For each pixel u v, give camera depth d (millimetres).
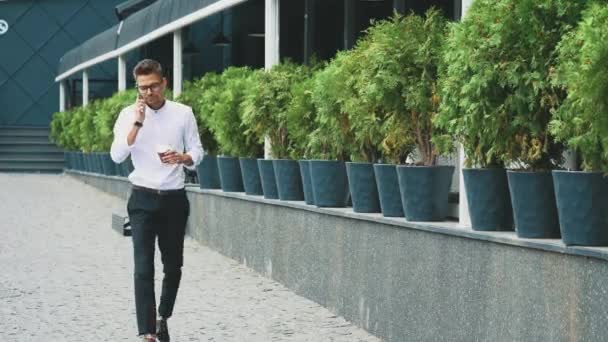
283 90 12047
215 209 14078
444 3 11914
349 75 9109
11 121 42812
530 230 6133
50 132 38344
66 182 32469
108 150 26766
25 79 42938
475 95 6449
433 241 7297
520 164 6605
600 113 5230
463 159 7301
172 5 18656
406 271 7754
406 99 8383
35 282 11078
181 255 7840
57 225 17891
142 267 7605
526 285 6055
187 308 9484
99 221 18781
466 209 7281
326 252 9547
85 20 43281
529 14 6156
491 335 6469
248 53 21438
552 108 6098
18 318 8953
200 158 7773
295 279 10484
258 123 12094
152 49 30625
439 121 6879
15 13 42906
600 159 5621
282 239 10953
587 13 5406
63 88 40375
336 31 14852
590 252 5406
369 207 8836
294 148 11547
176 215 7723
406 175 7742
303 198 11031
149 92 7586
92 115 30219
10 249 14172
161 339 7879
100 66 41531
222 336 8195
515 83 6207
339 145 9648
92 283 11023
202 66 27203
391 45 8414
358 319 8719
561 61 5906
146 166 7672
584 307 5488
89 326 8586
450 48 6984
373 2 14086
